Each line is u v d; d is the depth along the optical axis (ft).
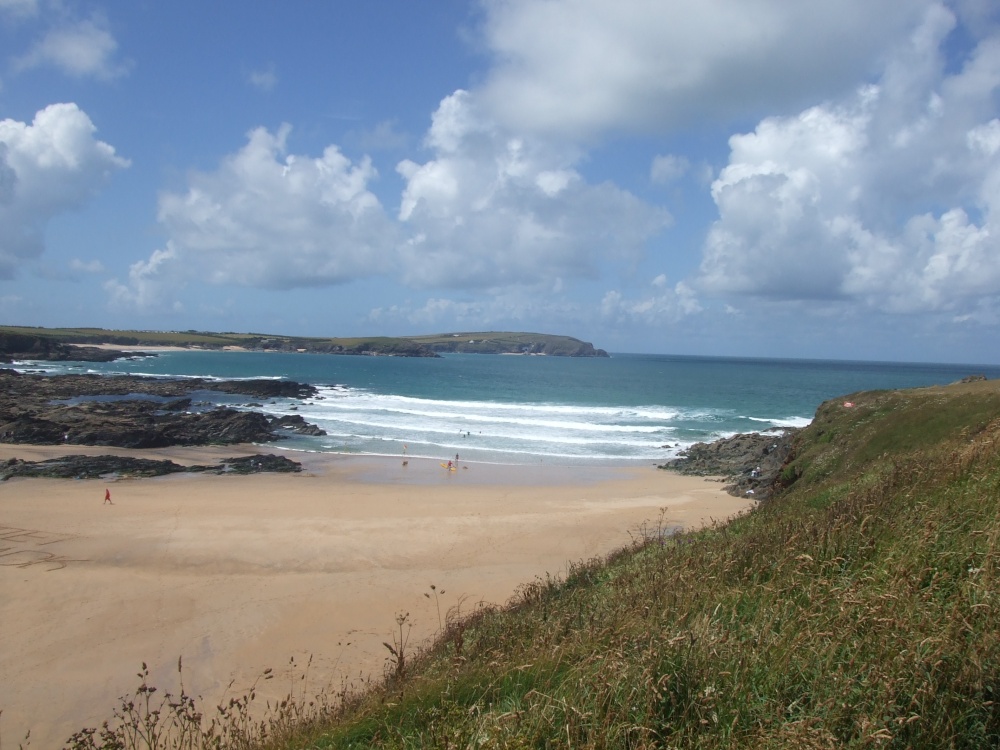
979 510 21.43
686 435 161.79
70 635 45.85
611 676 13.50
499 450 138.41
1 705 36.78
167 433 142.92
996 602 14.08
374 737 15.11
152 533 71.00
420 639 44.06
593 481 108.99
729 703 12.66
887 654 13.15
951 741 10.95
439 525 76.64
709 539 33.94
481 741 12.35
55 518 76.64
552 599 30.83
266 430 153.07
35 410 162.20
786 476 67.72
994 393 58.08
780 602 17.52
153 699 37.11
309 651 43.29
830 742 10.61
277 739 19.31
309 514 81.35
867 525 22.79
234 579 57.57
